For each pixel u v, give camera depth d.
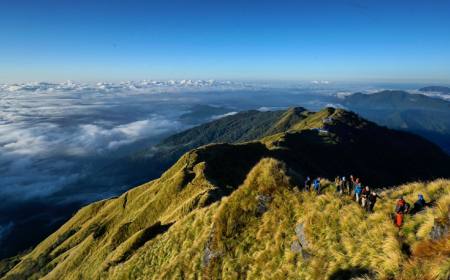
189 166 138.00
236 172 134.12
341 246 17.00
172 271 26.41
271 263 19.92
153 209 112.00
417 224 14.73
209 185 108.06
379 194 20.27
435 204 15.35
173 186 117.75
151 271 30.61
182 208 74.88
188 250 27.33
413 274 12.03
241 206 25.27
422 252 12.72
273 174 25.98
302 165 161.12
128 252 44.03
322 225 19.20
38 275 130.25
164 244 32.81
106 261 45.91
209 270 23.23
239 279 20.72
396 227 15.45
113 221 135.25
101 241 108.38
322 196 21.59
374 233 15.90
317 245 18.20
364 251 15.47
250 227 23.77
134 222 106.06
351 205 19.31
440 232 12.89
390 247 14.16
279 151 170.88
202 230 28.91
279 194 24.52
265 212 23.98
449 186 16.64
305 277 17.08
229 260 22.50
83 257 103.88
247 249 22.41
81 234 151.50
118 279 34.44
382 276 13.19
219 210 26.20
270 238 21.78
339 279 15.23
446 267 10.83
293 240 20.12
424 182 19.47
